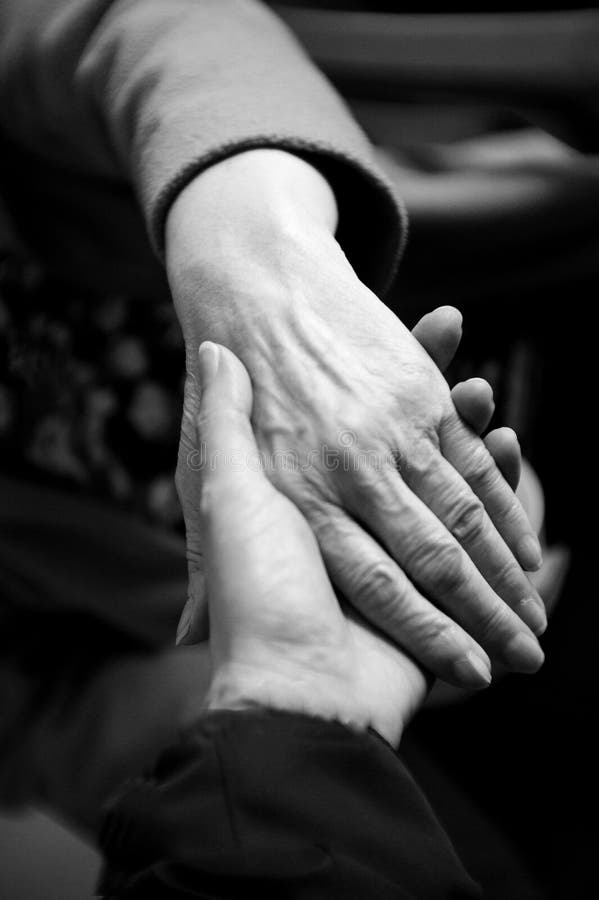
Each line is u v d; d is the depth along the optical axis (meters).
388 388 0.63
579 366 1.17
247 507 0.58
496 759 1.00
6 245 0.83
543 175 0.90
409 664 0.61
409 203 0.84
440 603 0.62
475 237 0.86
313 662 0.56
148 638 0.87
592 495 1.24
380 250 0.70
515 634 0.63
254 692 0.55
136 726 0.86
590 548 1.21
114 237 0.80
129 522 0.84
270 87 0.70
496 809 0.95
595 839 0.93
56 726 0.88
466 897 0.53
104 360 0.83
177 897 0.50
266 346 0.63
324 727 0.54
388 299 0.87
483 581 0.62
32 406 0.84
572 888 0.89
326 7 0.91
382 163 0.91
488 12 0.93
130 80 0.72
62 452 0.84
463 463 0.64
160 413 0.83
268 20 0.76
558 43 0.83
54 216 0.81
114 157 0.76
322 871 0.51
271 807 0.52
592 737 1.02
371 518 0.62
